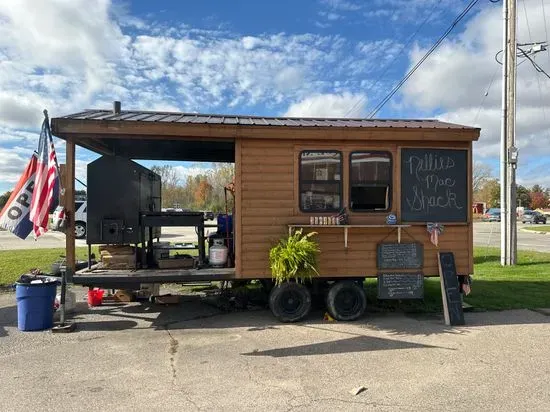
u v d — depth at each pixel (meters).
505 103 12.95
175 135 6.58
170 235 24.02
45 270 10.52
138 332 6.22
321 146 6.91
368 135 6.85
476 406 3.87
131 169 6.69
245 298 8.02
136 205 6.73
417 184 7.05
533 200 93.38
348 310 6.84
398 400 3.99
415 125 7.41
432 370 4.71
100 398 4.06
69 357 5.17
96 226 6.62
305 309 6.73
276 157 6.85
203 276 6.68
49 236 23.14
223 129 6.63
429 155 7.09
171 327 6.48
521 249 18.94
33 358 5.14
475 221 61.59
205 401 3.99
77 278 6.45
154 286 8.05
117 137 6.69
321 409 3.83
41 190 6.46
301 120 8.04
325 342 5.71
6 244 18.30
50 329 6.36
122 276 6.51
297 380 4.46
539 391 4.17
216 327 6.47
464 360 5.02
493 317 6.99
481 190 84.75
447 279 6.79
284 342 5.73
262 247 6.82
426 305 7.72
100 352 5.35
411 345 5.58
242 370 4.73
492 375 4.57
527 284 9.66
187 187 44.66
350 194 6.95
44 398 4.06
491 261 13.93
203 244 7.18
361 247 6.96
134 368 4.81
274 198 6.84
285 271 6.40
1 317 7.05
